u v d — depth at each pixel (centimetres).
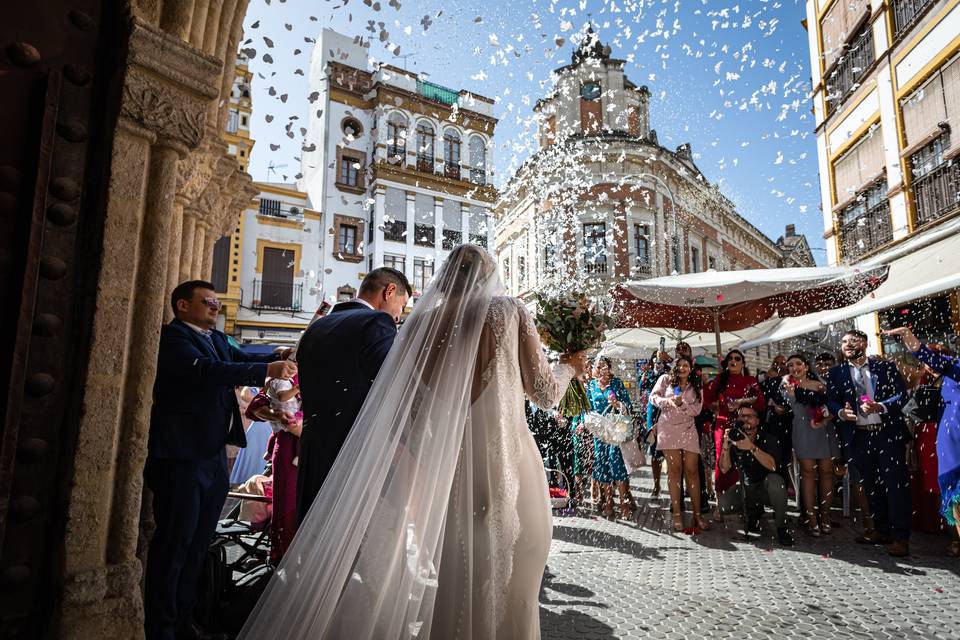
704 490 573
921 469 479
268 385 283
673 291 576
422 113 2264
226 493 244
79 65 189
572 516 555
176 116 207
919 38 913
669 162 1923
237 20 351
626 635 255
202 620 248
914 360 880
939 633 259
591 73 1897
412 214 2211
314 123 2228
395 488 167
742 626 266
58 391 177
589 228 1819
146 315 200
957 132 839
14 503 164
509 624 169
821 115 1248
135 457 193
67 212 180
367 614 156
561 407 248
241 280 1945
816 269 574
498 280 202
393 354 182
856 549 421
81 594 170
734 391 502
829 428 479
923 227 903
